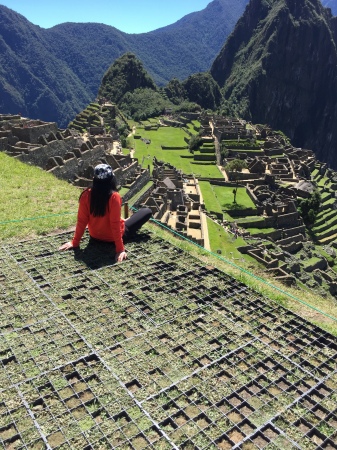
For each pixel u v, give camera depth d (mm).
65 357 6297
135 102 156125
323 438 5230
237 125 107438
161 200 40781
